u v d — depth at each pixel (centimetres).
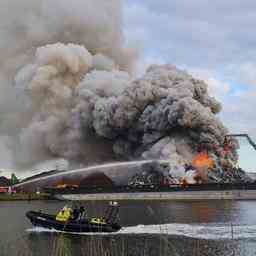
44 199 17188
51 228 6838
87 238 6153
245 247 5425
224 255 5022
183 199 15900
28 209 11831
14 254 5053
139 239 6022
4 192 18838
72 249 5369
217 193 15938
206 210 10494
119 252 5178
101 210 10431
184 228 6988
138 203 13625
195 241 5812
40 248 5419
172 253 5122
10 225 7812
